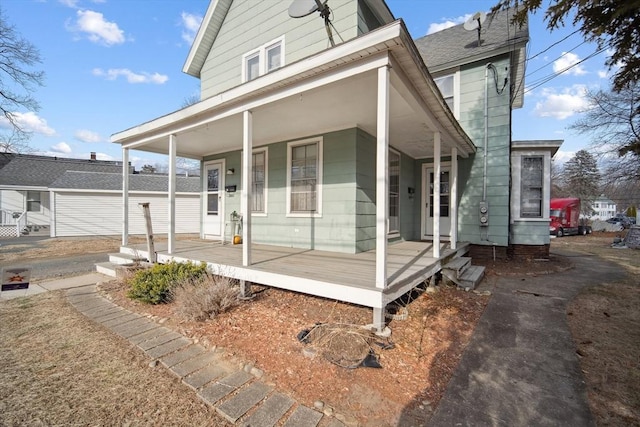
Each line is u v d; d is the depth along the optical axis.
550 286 5.07
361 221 5.64
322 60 3.21
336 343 2.81
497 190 7.05
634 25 2.39
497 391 2.23
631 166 14.13
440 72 7.71
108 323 3.58
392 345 2.83
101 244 11.80
